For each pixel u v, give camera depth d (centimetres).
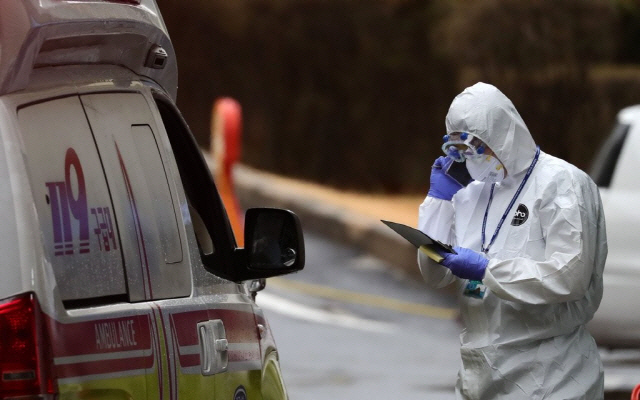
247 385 1390
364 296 4300
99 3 1172
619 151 2953
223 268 1440
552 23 5462
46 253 1015
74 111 1130
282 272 1392
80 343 1038
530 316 1436
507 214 1446
